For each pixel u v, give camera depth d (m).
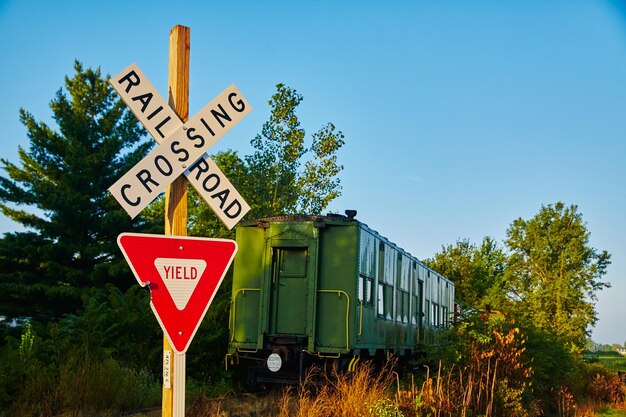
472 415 12.13
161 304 4.84
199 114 5.29
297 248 14.94
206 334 15.77
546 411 17.25
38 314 28.67
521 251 51.78
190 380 14.77
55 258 29.17
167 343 4.86
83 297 16.72
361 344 14.78
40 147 31.80
